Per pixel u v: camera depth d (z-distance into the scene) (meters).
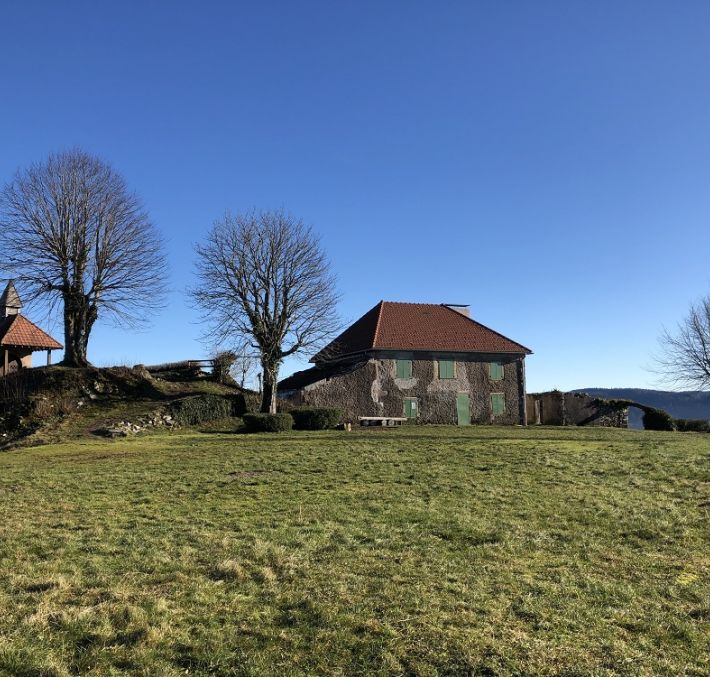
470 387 44.00
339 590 8.54
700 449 22.50
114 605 7.91
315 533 11.73
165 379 43.91
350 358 44.44
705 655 6.78
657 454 20.70
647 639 7.17
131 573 9.33
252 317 37.94
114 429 32.25
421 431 34.16
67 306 42.50
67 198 42.00
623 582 9.05
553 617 7.69
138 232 44.38
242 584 8.87
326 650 6.76
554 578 9.20
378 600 8.16
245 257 38.22
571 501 14.20
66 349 42.72
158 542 11.12
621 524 12.17
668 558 10.19
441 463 19.78
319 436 30.44
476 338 45.34
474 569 9.57
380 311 46.12
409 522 12.59
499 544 10.95
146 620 7.44
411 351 42.78
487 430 35.47
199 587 8.69
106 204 43.25
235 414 38.25
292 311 38.09
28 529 12.13
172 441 29.23
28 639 6.86
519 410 45.03
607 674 6.30
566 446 23.78
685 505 13.60
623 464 18.77
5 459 24.59
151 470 19.92
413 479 17.22
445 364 43.56
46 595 8.29
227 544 10.92
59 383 38.91
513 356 45.47
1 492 16.61
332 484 16.77
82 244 42.38
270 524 12.49
